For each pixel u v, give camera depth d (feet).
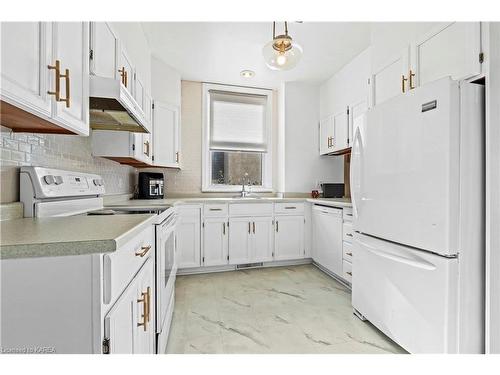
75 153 5.62
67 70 3.13
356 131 6.36
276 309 6.94
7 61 2.29
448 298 4.09
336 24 7.43
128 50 6.25
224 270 10.20
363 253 6.10
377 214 5.57
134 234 2.86
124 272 2.90
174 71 10.28
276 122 12.60
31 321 2.23
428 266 4.39
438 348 4.21
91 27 4.16
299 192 11.95
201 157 11.71
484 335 4.18
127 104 4.38
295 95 11.89
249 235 10.30
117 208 6.27
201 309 6.93
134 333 3.25
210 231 9.89
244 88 12.19
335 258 9.04
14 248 2.11
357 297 6.39
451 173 4.06
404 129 4.85
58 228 2.86
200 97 11.69
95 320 2.29
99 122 5.77
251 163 12.61
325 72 10.74
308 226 10.96
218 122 11.87
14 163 3.76
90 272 2.29
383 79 6.48
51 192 4.12
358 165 6.26
